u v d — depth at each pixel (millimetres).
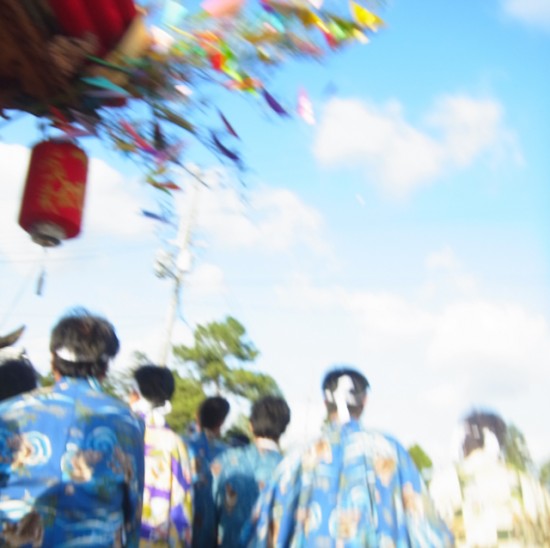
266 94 2627
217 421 4914
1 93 2547
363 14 2576
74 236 2764
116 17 2424
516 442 3582
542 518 3414
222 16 2594
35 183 2697
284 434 4312
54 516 2412
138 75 2576
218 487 4109
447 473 3564
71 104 2602
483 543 3365
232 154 2729
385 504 3305
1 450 2473
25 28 2242
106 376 2830
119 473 2566
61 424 2539
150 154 2727
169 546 3432
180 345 18391
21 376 3225
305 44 2604
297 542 3357
